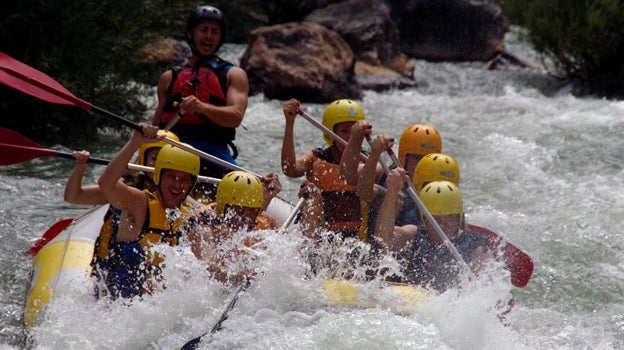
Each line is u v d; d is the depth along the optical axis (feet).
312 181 64.54
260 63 150.92
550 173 102.06
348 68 156.66
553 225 82.69
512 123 132.36
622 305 63.31
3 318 56.80
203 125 67.15
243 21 199.93
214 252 53.72
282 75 149.79
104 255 53.98
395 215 58.44
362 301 52.16
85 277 55.16
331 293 52.49
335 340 47.83
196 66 68.80
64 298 52.85
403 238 57.62
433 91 167.43
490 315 50.98
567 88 164.76
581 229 81.46
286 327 48.93
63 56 116.16
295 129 125.90
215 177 66.74
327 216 62.03
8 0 114.21
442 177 58.65
